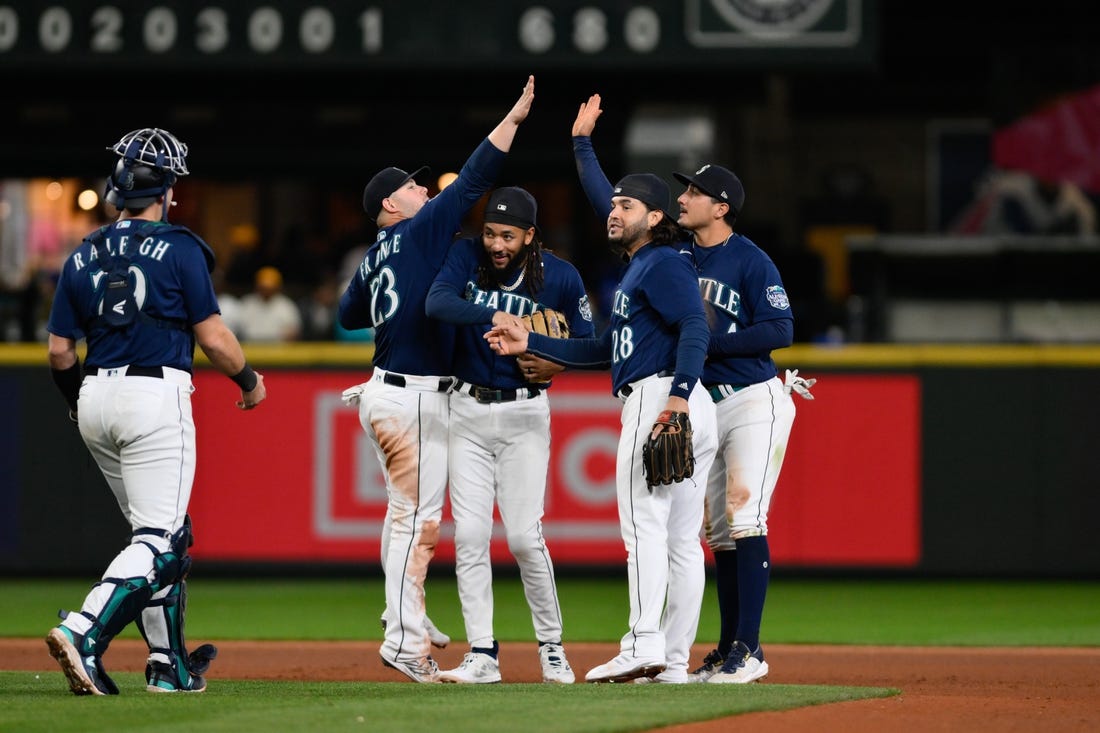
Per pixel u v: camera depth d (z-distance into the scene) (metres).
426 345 23.39
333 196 63.22
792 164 73.56
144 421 19.42
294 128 58.91
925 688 24.70
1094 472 42.47
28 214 59.84
